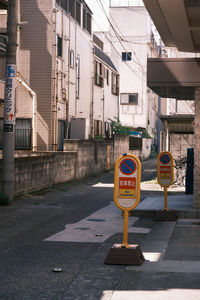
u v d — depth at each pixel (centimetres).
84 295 550
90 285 590
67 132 2600
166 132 2302
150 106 5784
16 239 894
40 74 2389
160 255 762
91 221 1123
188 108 2870
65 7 2594
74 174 2259
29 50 2394
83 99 3003
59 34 2497
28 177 1648
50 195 1677
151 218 1200
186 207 1278
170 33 1177
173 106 2877
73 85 2773
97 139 2972
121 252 697
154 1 910
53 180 1941
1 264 696
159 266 684
